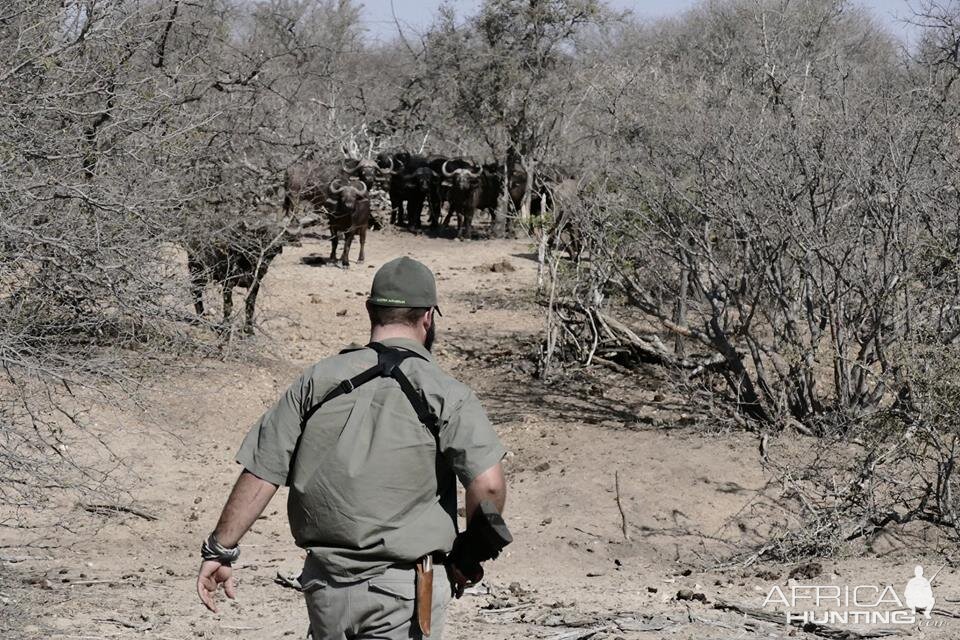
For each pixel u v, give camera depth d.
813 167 28.92
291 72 35.66
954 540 21.14
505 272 61.78
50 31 21.98
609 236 35.09
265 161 35.56
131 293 20.66
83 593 18.06
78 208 20.42
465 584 9.28
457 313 49.84
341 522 8.77
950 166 26.89
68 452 25.22
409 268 9.44
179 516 24.98
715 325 31.58
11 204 18.28
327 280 55.91
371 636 8.88
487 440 8.84
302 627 15.85
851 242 28.25
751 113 32.50
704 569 20.61
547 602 17.45
